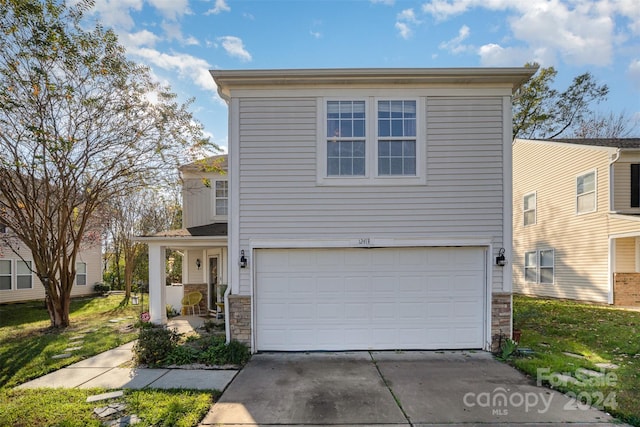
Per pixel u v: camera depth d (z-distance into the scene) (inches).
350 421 155.7
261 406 170.7
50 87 319.9
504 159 266.4
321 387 193.9
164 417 157.2
